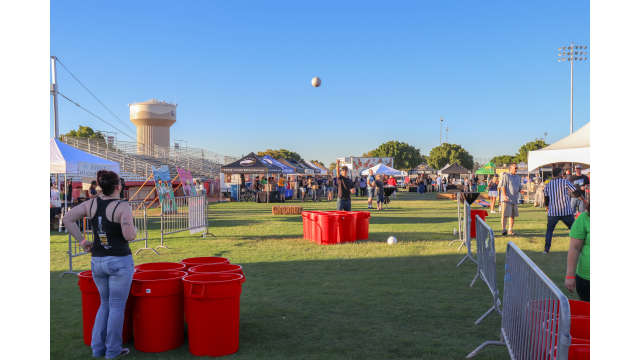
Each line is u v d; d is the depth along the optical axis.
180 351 4.51
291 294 6.54
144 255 9.98
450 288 6.83
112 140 38.22
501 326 4.75
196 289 4.33
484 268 6.44
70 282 7.57
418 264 8.65
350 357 4.29
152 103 57.12
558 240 11.41
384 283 7.16
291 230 14.60
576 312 3.54
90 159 15.81
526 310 3.50
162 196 11.66
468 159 99.56
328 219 11.28
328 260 9.12
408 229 14.51
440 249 10.36
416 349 4.48
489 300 6.18
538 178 29.30
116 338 4.34
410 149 107.19
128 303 4.72
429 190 51.38
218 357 4.32
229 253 10.05
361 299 6.26
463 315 5.55
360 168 50.28
